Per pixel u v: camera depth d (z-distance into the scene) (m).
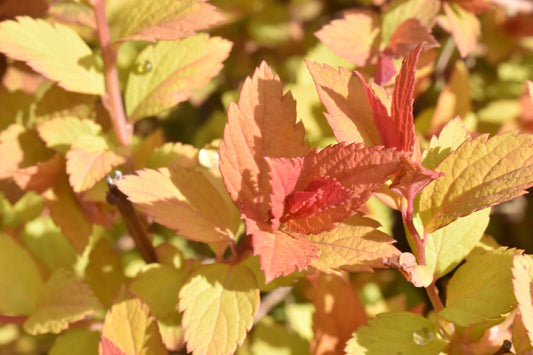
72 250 0.49
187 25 0.42
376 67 0.46
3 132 0.45
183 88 0.43
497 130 0.52
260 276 0.40
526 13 0.54
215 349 0.38
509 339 0.41
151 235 0.46
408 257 0.38
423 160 0.41
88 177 0.42
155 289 0.42
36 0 0.47
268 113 0.39
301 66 0.49
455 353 0.40
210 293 0.39
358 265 0.38
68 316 0.42
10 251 0.44
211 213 0.40
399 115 0.38
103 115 0.47
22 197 0.47
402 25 0.46
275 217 0.38
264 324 0.47
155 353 0.40
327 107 0.39
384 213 0.49
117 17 0.47
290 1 0.62
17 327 0.53
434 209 0.39
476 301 0.39
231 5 0.56
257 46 0.60
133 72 0.44
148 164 0.44
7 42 0.42
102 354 0.39
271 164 0.37
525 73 0.56
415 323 0.40
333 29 0.46
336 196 0.37
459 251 0.41
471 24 0.48
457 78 0.49
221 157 0.39
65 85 0.42
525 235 0.55
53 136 0.44
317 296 0.44
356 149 0.38
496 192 0.38
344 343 0.44
